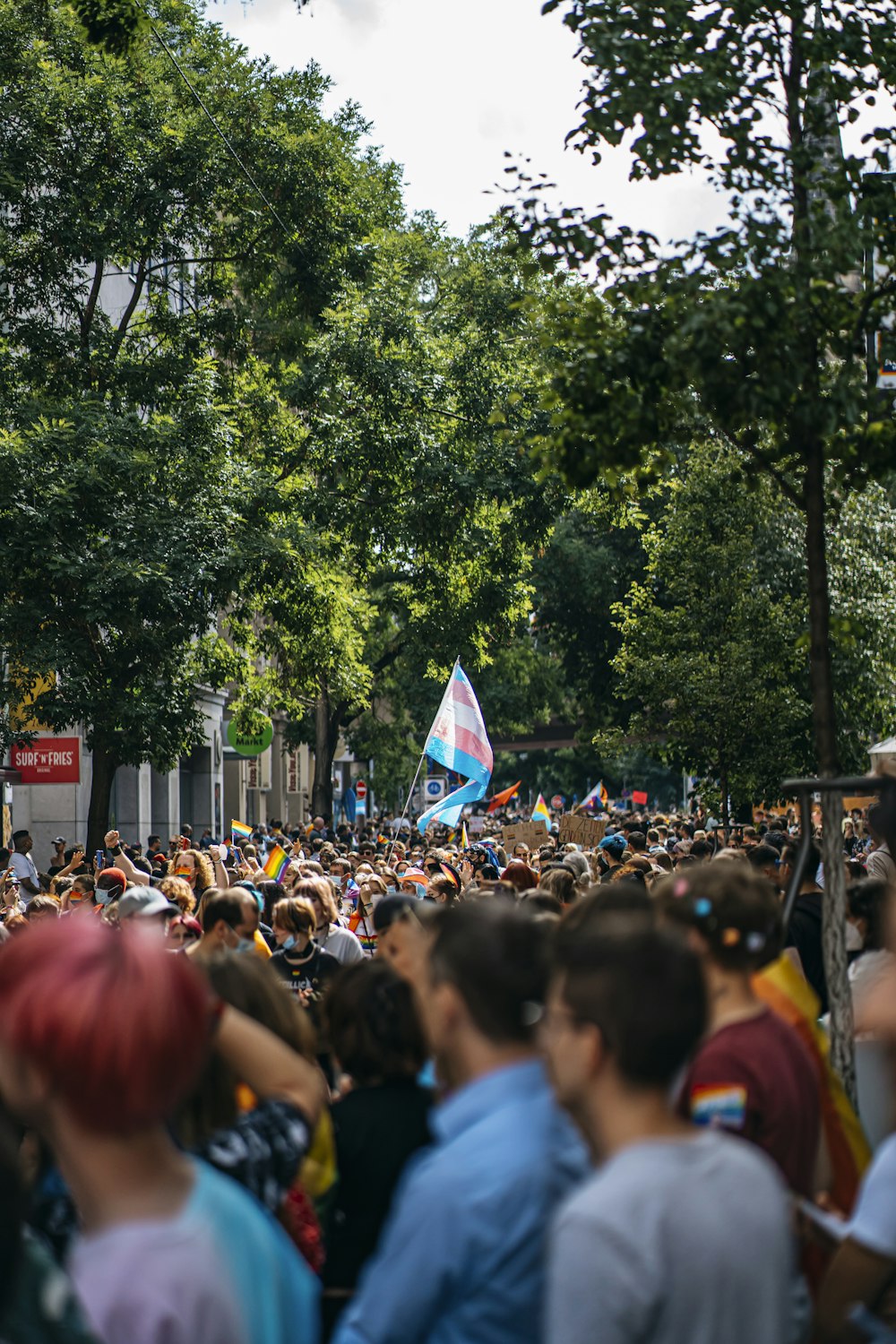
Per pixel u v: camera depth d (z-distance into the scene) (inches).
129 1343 136.5
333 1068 370.9
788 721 1533.0
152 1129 145.1
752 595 1551.4
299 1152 198.5
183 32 1676.9
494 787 6609.3
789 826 1483.8
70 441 1434.5
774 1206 152.2
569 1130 180.2
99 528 1441.9
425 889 1015.0
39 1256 126.9
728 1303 144.7
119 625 1401.3
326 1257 255.6
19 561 1368.1
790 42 438.9
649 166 426.0
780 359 405.4
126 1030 137.8
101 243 1565.0
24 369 1598.2
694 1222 145.5
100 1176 143.3
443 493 1925.4
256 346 1956.2
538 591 3053.6
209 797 3206.2
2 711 1473.9
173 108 1665.8
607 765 5236.2
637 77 423.2
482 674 3196.4
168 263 1688.0
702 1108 220.7
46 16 1583.4
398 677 3154.5
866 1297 176.1
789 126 441.1
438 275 2395.4
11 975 142.7
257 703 1979.6
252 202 1716.3
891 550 1605.6
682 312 416.5
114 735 1481.3
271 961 530.9
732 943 228.2
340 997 264.1
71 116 1557.6
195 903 700.7
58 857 1396.4
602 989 155.8
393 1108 259.0
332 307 1879.9
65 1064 137.6
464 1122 178.4
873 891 418.9
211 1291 139.3
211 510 1507.1
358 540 1963.6
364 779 4136.3
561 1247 145.1
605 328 444.1
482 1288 167.5
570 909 263.4
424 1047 261.9
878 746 1185.4
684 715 1573.6
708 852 1018.7
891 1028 189.5
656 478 477.1
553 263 454.3
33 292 1617.9
